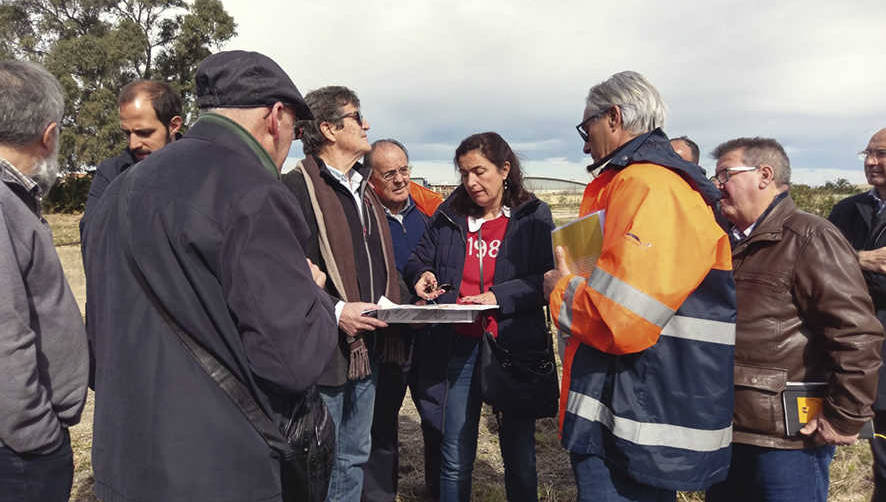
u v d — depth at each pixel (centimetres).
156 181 144
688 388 180
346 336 232
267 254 135
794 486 208
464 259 296
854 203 330
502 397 261
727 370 184
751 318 211
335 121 242
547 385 266
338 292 236
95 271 155
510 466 283
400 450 424
